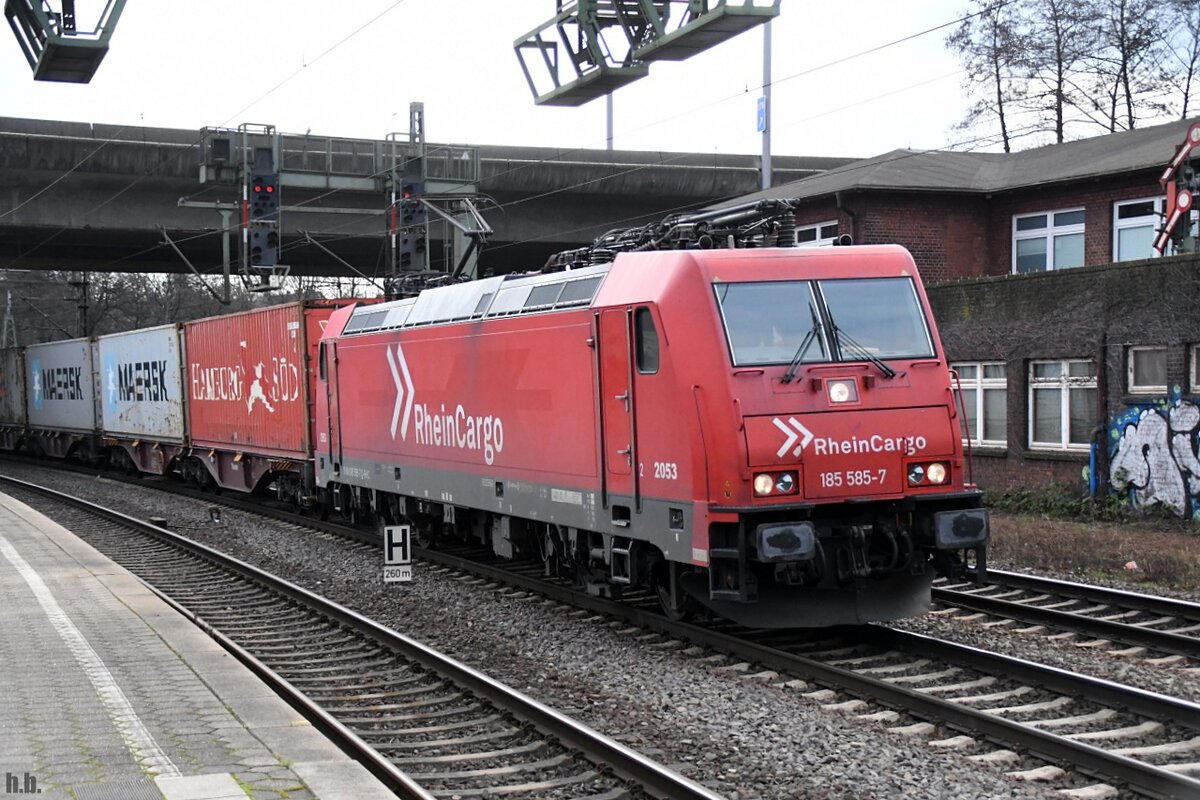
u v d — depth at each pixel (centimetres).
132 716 760
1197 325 1764
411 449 1612
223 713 768
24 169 3347
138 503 2712
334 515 2309
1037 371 2072
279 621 1300
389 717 885
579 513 1196
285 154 3328
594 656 1066
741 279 1038
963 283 2180
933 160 2886
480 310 1411
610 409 1127
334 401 1902
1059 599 1273
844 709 855
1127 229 2395
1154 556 1446
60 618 1119
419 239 2730
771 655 988
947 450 1048
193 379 2856
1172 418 1806
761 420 990
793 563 1003
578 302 1184
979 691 906
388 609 1352
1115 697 832
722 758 750
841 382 1023
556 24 1249
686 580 1071
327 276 4791
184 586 1534
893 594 1055
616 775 714
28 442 4478
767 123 3177
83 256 4281
